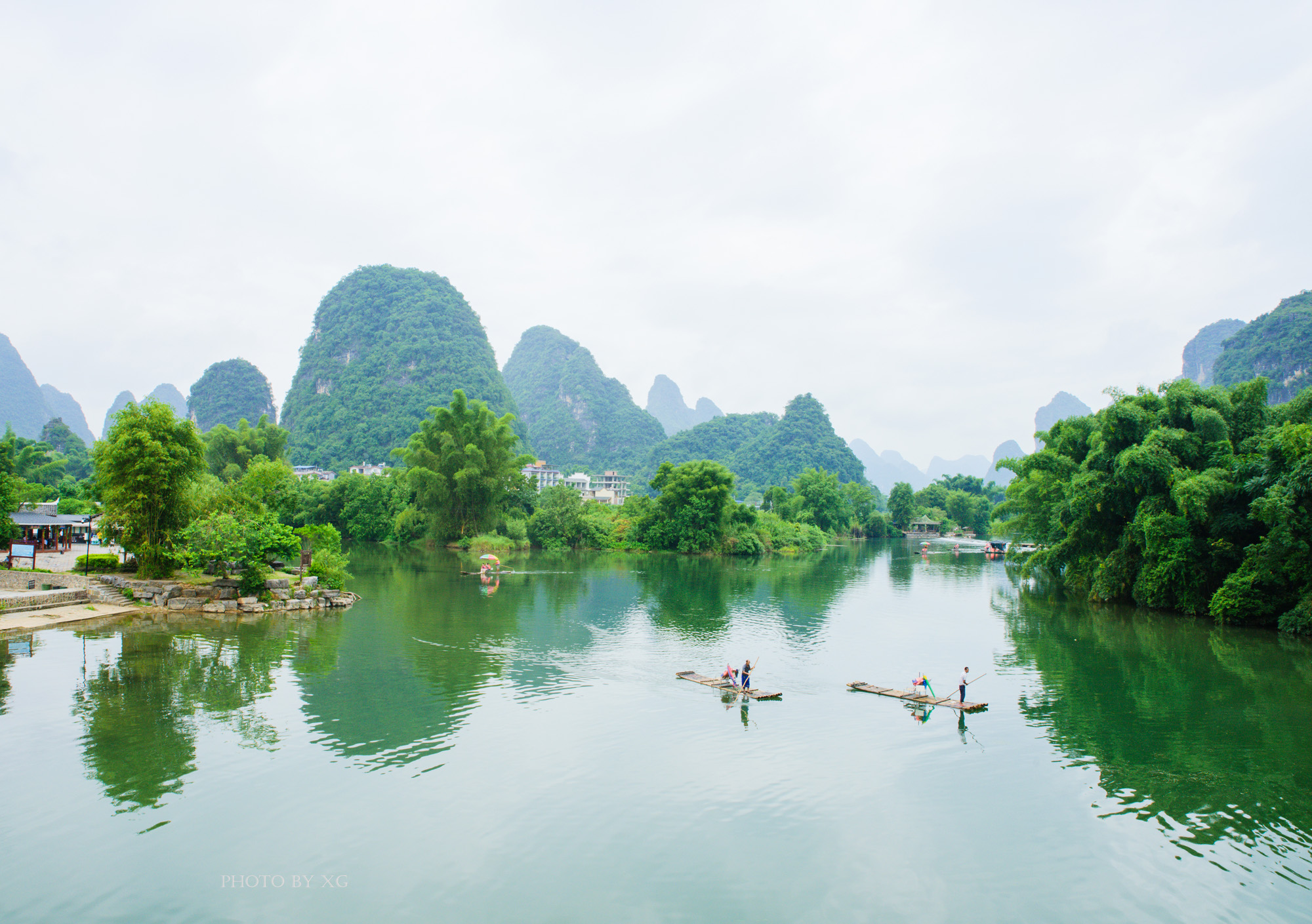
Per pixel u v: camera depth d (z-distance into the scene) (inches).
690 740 1059.3
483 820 798.5
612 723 1120.2
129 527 2000.5
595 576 3238.2
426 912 629.0
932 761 996.6
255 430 5954.7
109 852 714.8
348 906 635.5
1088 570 2450.8
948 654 1676.9
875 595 2733.8
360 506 4837.6
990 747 1053.8
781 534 5438.0
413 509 4596.5
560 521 4781.0
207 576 2095.2
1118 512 2322.8
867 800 874.1
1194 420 2170.3
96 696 1177.4
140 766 915.4
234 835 751.7
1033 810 854.5
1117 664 1574.8
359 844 740.7
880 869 719.7
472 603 2283.5
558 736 1061.1
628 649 1658.5
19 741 986.1
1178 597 2137.1
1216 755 1028.5
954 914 646.5
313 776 898.7
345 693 1238.9
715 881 690.2
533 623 1956.2
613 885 677.9
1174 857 753.6
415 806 826.2
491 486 4453.7
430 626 1862.7
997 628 2017.7
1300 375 7618.1
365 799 840.9
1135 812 855.1
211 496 2204.7
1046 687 1387.8
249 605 1959.9
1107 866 734.5
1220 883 703.7
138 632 1654.8
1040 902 669.3
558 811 826.2
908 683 1414.9
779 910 644.7
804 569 3831.2
